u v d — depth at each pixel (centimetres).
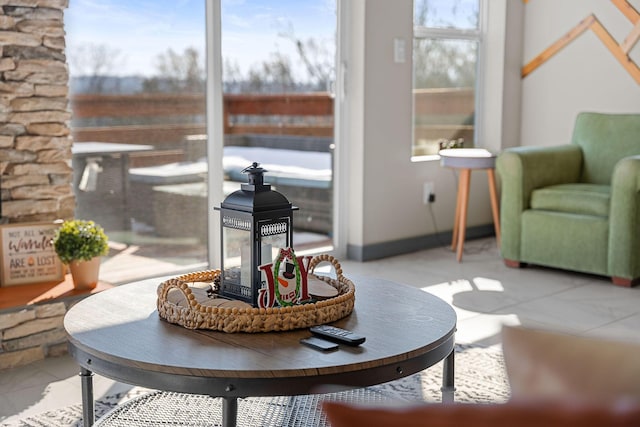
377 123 497
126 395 280
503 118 577
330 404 68
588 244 447
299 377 171
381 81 495
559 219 458
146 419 255
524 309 392
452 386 211
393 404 68
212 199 433
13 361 309
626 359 62
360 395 272
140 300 226
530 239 473
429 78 541
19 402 274
